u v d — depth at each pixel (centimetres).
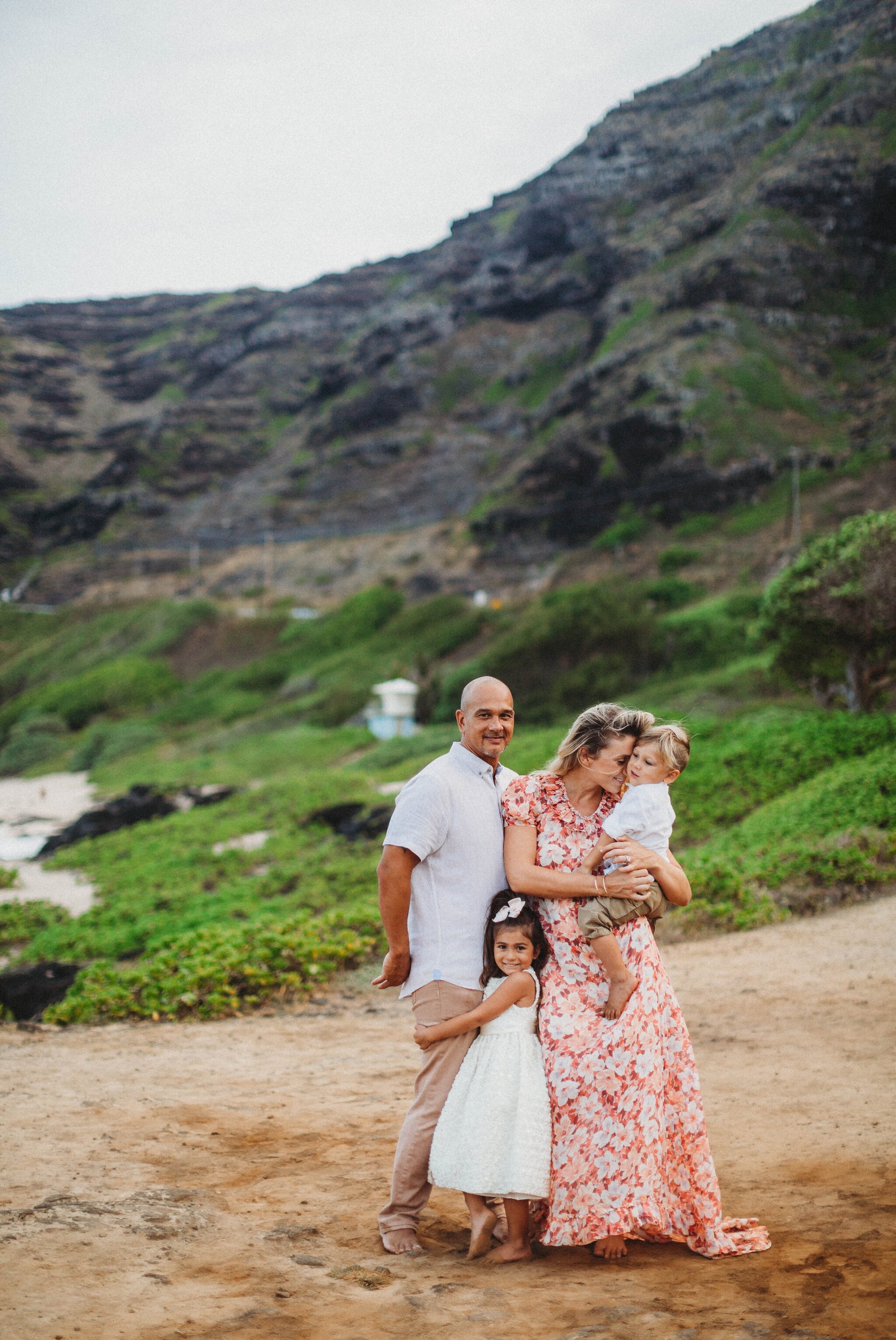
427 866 332
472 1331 239
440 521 8469
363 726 4384
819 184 7106
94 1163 400
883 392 5859
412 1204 322
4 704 7750
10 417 14450
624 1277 284
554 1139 307
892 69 7731
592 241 9719
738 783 1642
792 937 910
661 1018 315
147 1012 804
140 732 5528
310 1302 262
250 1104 515
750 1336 229
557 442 6688
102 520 11612
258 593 8412
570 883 313
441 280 11644
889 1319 236
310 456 10738
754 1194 353
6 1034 736
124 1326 239
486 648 5012
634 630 3806
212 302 17262
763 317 6675
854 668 1920
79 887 2062
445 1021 322
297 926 1048
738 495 5431
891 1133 411
